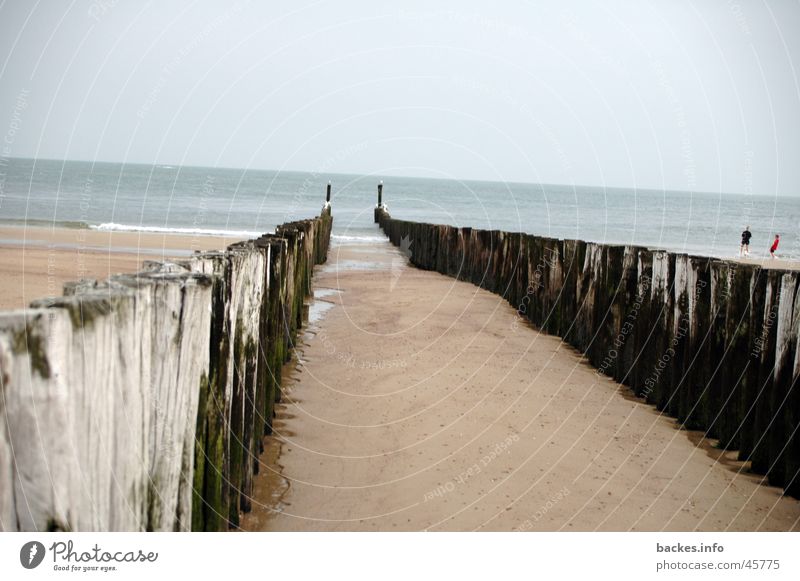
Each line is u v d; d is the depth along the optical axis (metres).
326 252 21.30
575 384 7.93
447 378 7.88
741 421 6.06
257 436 5.54
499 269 13.81
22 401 2.03
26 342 2.04
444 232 17.56
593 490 5.32
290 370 8.05
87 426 2.28
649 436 6.46
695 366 6.71
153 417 2.90
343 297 13.05
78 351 2.21
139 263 14.88
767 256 29.33
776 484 5.52
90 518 2.33
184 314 3.17
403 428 6.40
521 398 7.31
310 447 5.96
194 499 3.61
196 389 3.34
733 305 6.17
